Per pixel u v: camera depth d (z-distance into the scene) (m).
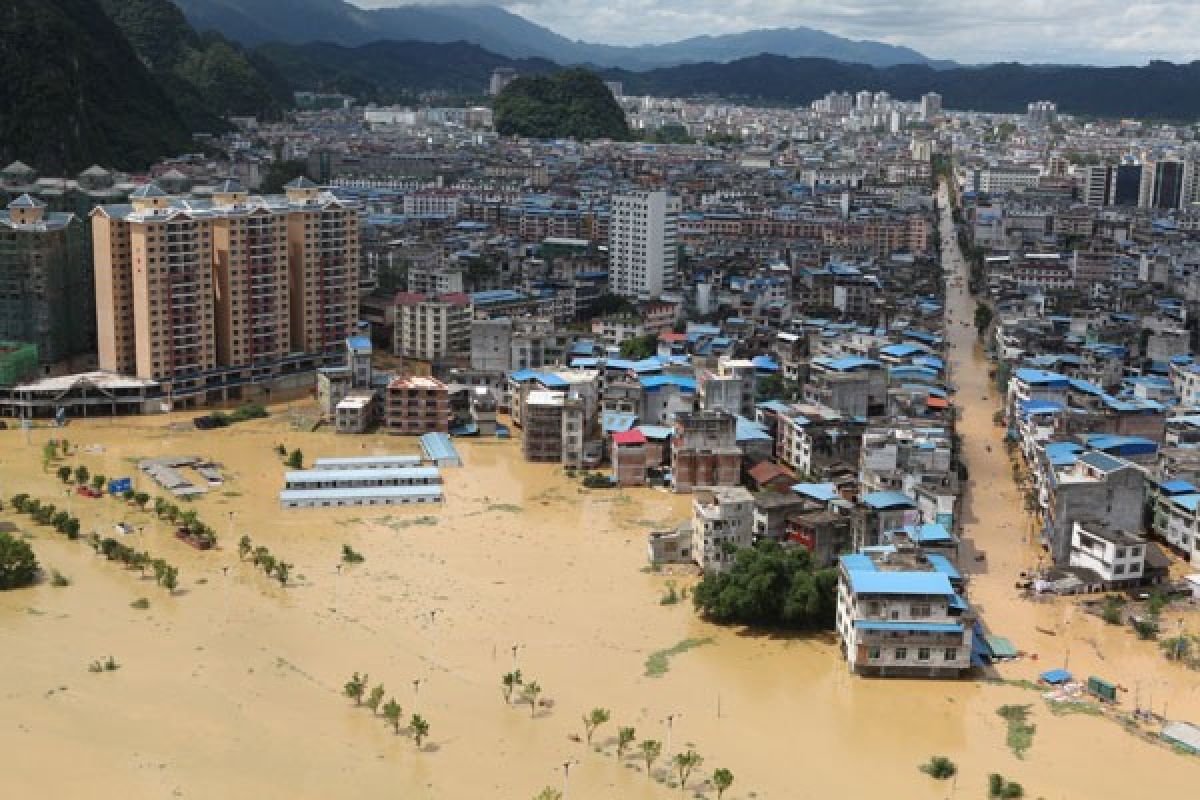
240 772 181.62
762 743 193.50
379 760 185.50
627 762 186.38
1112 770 187.38
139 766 182.75
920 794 180.00
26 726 193.50
